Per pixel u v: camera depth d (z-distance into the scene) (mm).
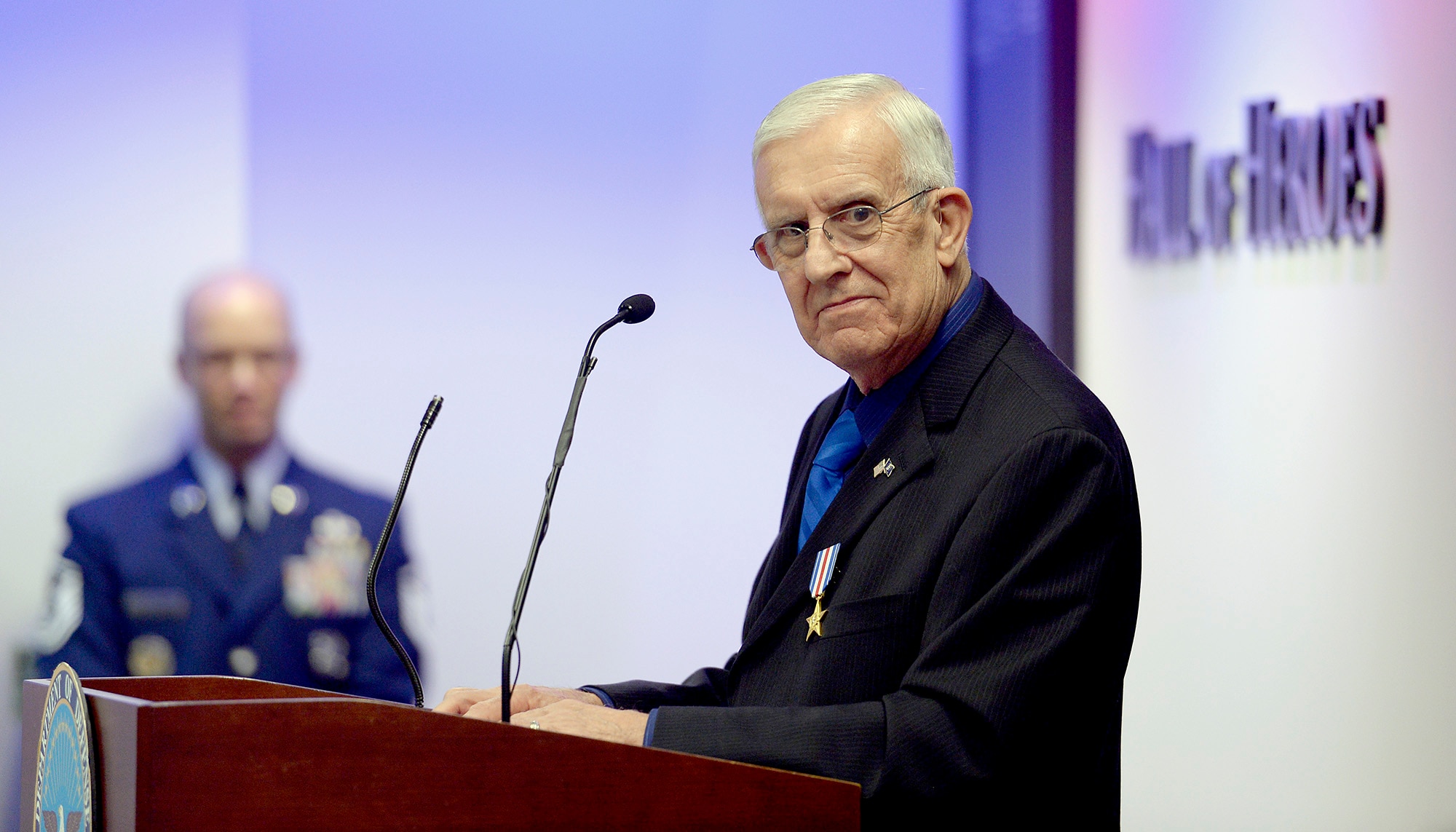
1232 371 11734
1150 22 12078
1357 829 11125
